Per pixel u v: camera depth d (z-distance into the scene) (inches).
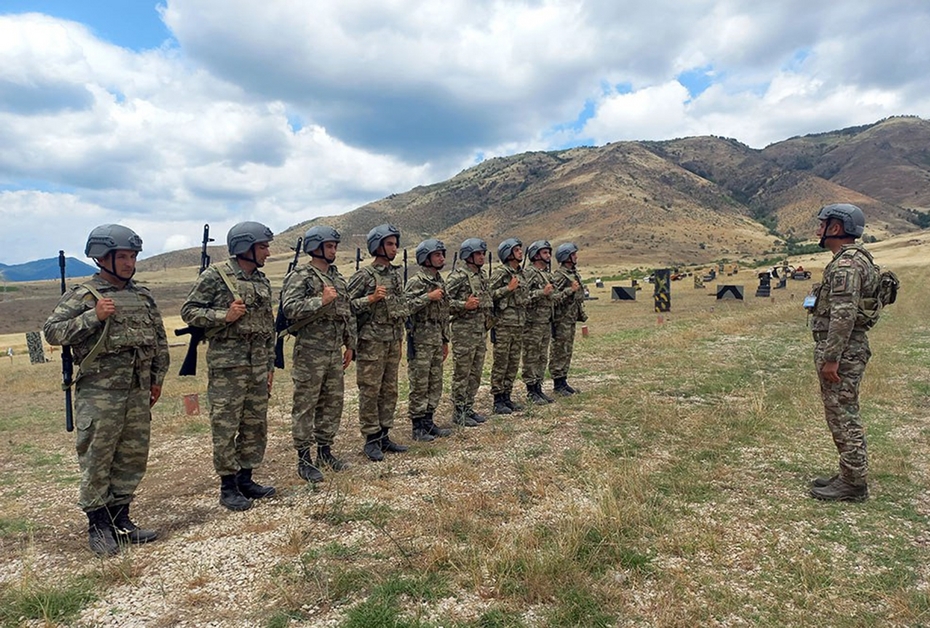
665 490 194.4
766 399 319.9
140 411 171.3
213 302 191.8
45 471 253.8
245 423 198.1
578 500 186.4
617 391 349.4
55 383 601.6
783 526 167.3
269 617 124.0
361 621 120.0
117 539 163.3
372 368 238.1
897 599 127.6
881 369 391.5
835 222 187.6
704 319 823.1
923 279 1581.0
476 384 304.2
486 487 200.8
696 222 6323.8
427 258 271.3
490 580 137.2
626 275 3139.8
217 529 173.6
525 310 320.2
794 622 121.6
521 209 7770.7
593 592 131.3
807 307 195.2
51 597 132.3
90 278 169.9
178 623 123.2
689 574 140.7
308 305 208.4
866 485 184.9
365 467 229.3
